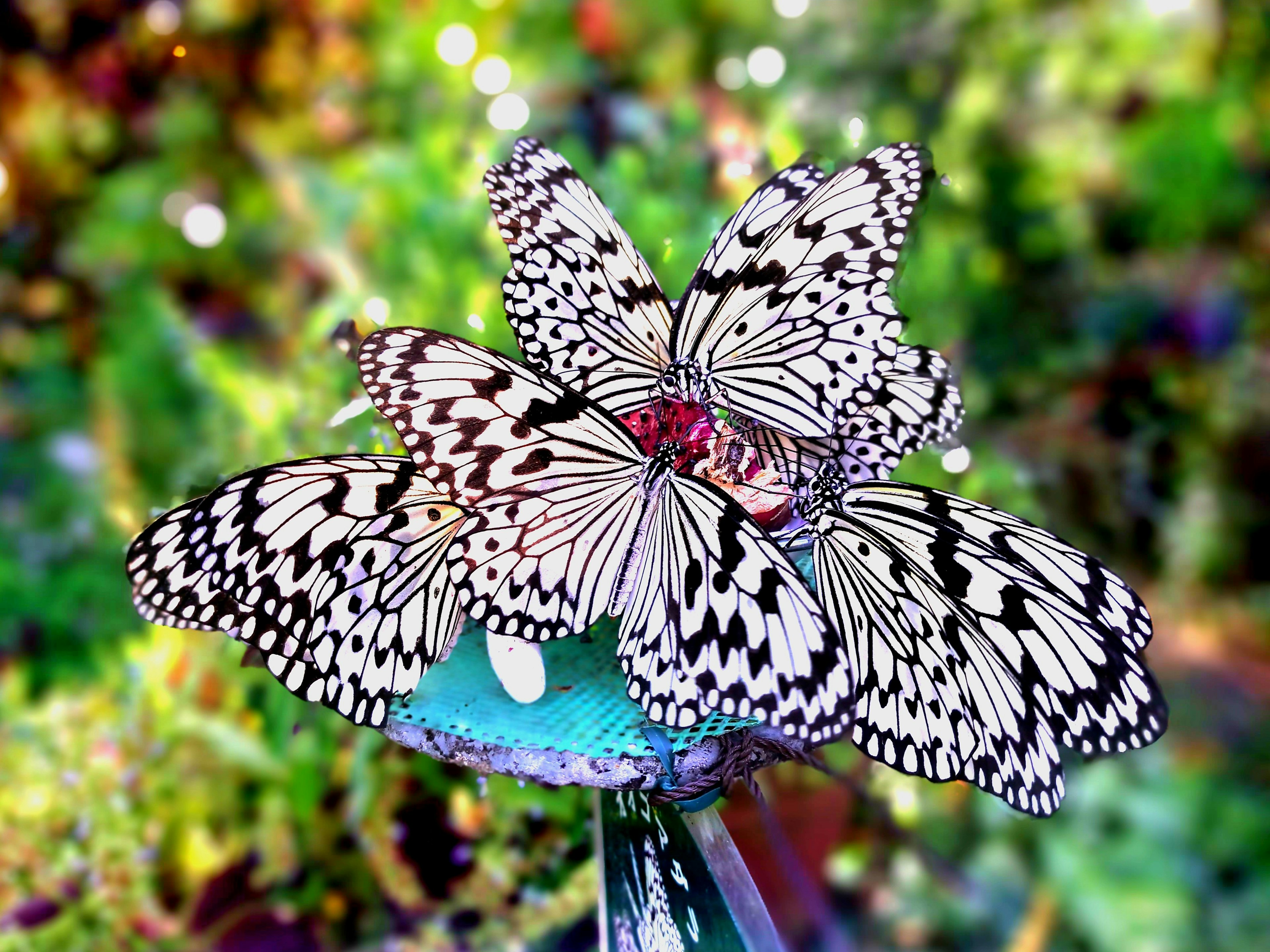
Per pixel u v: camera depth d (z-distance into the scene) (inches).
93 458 30.2
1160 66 31.5
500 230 10.8
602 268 11.0
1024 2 31.4
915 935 24.0
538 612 9.8
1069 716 10.6
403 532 10.8
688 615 9.5
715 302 11.0
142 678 19.9
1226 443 33.2
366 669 10.7
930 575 10.7
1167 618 31.6
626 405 11.1
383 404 9.1
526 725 11.2
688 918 11.5
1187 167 32.6
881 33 32.1
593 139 29.3
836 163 11.5
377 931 20.5
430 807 19.4
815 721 9.1
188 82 36.7
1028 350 33.2
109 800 20.2
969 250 28.0
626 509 9.9
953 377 12.7
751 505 11.6
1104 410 33.8
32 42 36.3
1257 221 34.7
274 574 10.3
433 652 11.0
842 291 10.5
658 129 27.5
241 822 21.4
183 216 35.3
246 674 19.5
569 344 10.9
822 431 10.7
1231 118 32.4
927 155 10.3
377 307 14.7
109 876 19.9
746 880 11.8
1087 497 32.9
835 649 9.2
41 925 19.8
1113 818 25.8
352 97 33.0
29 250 38.7
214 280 37.2
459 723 11.3
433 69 29.0
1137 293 33.8
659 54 32.6
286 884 20.9
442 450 9.3
